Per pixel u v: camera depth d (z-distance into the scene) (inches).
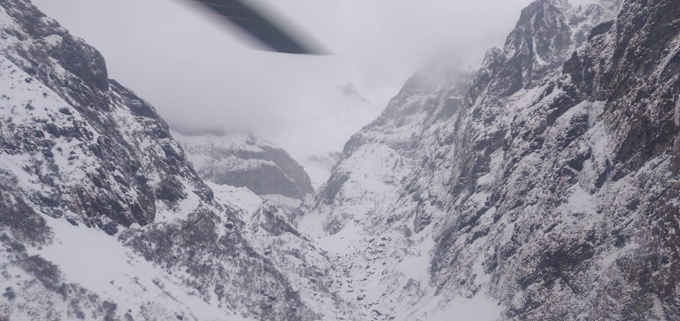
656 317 7406.5
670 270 7485.2
